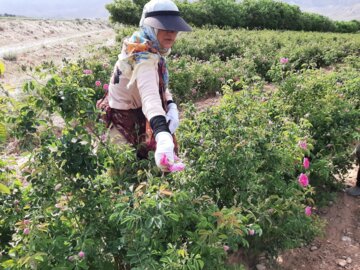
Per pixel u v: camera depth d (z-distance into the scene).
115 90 2.63
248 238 3.22
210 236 2.33
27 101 2.41
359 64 9.67
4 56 19.50
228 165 3.02
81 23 53.19
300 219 3.10
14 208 2.50
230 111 3.48
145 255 2.11
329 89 4.65
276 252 3.25
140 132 2.70
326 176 3.91
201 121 3.28
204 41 13.52
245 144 3.07
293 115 4.50
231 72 9.16
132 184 2.41
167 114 2.61
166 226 2.39
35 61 20.55
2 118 2.33
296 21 29.70
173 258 2.11
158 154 2.09
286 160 3.36
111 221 2.34
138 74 2.32
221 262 2.45
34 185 2.40
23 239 2.31
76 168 2.35
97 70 7.26
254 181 3.10
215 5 26.31
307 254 3.63
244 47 13.17
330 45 13.66
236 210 2.44
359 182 4.59
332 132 4.31
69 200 2.40
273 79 4.92
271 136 3.40
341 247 3.75
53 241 2.23
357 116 4.53
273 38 15.49
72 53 24.52
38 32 36.34
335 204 4.38
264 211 2.89
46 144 2.36
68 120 2.36
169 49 2.50
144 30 2.42
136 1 25.11
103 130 2.52
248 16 27.59
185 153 3.05
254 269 3.29
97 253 2.32
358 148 4.32
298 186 3.37
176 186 2.63
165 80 2.53
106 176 2.58
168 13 2.39
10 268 2.12
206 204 2.65
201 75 8.73
